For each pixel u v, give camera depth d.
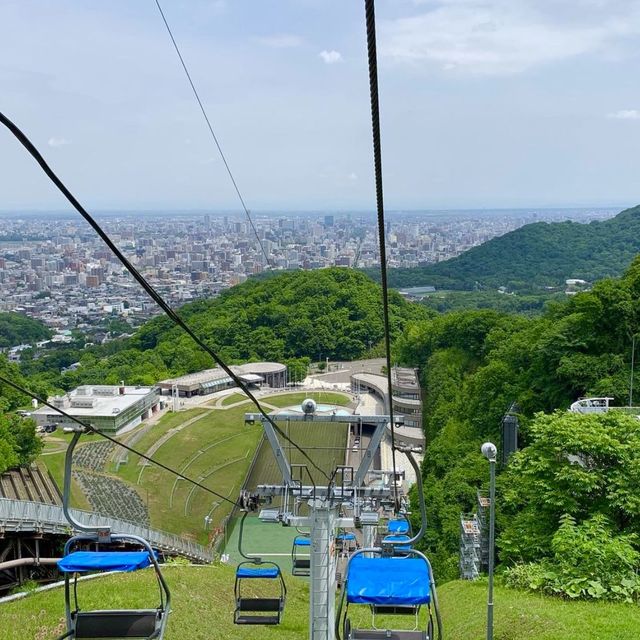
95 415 88.25
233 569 35.22
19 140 5.80
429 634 12.38
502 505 34.69
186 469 79.62
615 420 29.14
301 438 88.88
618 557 23.22
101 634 10.72
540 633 19.80
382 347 150.25
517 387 60.59
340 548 32.16
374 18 5.68
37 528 31.83
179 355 140.38
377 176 7.54
